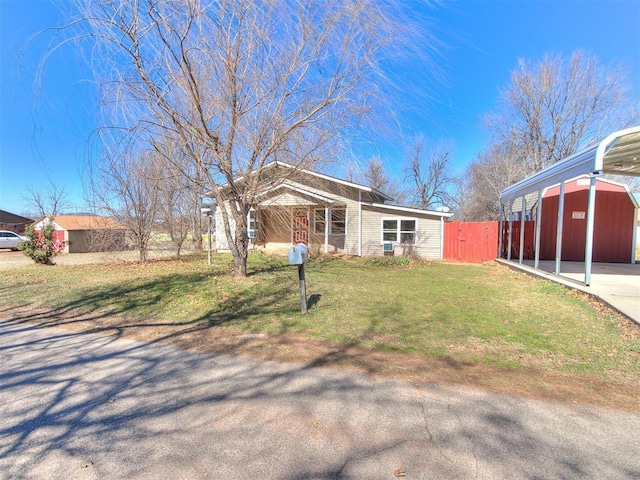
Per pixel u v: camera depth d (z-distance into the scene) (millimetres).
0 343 4703
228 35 6789
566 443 2477
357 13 6422
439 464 2258
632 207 13578
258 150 7984
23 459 2332
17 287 8820
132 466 2260
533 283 9062
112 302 6977
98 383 3473
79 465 2270
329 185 17562
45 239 14766
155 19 6031
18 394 3252
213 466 2254
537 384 3385
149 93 6824
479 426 2678
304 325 5340
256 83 7250
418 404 3004
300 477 2152
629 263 13422
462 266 13766
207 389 3322
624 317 5453
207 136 7332
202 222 19781
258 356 4145
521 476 2148
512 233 15383
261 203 14094
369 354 4176
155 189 14164
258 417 2826
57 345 4609
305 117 7641
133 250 16844
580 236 14070
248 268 11781
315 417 2816
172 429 2670
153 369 3801
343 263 13961
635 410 2922
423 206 37438
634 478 2131
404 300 7020
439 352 4219
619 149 8266
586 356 4086
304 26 6832
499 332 4957
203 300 6887
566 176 8617
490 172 27125
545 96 23391
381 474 2172
